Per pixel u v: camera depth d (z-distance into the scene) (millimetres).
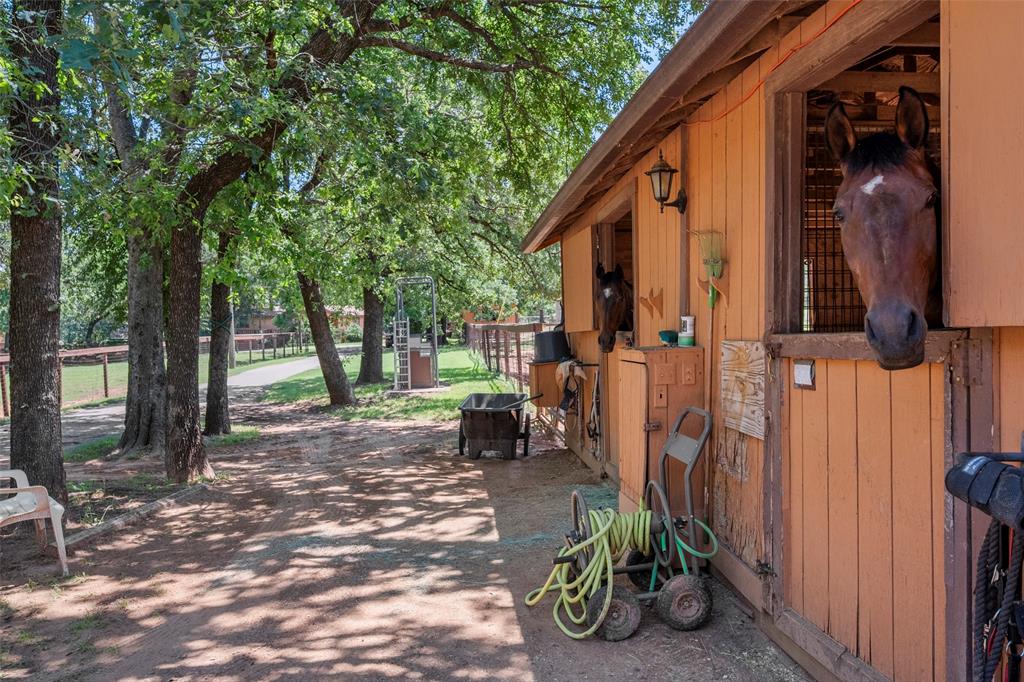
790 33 3408
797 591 3477
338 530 6383
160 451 11195
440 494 7676
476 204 17453
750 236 3973
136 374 11523
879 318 2109
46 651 3986
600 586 4051
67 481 8812
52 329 6719
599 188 7328
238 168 8367
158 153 7379
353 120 7996
